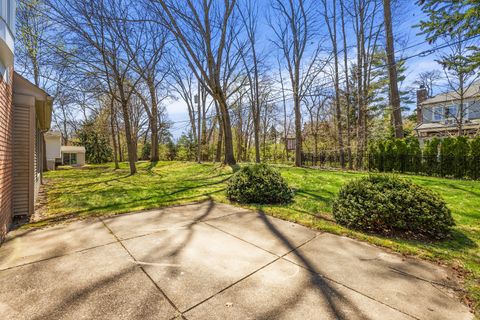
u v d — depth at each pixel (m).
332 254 2.86
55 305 1.89
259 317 1.77
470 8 4.06
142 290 2.09
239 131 29.69
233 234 3.51
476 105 16.97
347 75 14.34
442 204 3.53
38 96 4.86
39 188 8.21
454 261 2.71
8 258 2.70
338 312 1.83
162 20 9.88
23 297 1.99
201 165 14.70
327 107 23.58
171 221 4.15
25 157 4.45
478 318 1.79
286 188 5.61
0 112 3.13
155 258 2.71
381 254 2.87
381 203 3.57
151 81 17.66
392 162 11.42
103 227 3.82
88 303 1.92
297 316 1.79
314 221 4.09
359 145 13.33
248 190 5.46
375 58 16.67
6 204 3.53
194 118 23.89
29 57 12.70
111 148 32.59
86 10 9.96
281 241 3.25
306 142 25.88
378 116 20.39
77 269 2.45
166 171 13.62
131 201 5.84
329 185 7.41
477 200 5.48
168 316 1.77
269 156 30.20
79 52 11.11
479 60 6.73
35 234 3.50
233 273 2.40
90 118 28.61
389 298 2.02
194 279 2.28
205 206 5.26
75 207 5.28
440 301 1.99
